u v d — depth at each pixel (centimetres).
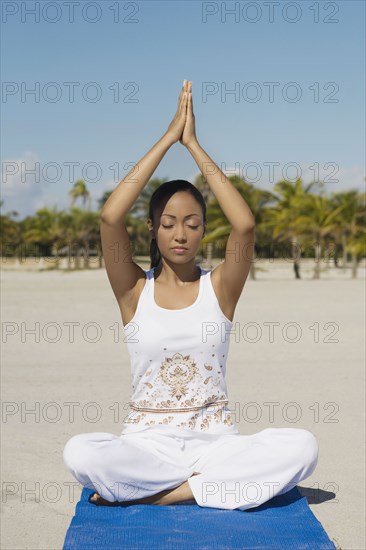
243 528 346
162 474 376
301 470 380
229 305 397
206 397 392
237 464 377
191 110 397
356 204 4822
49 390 793
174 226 387
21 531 409
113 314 1703
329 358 1007
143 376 394
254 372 899
